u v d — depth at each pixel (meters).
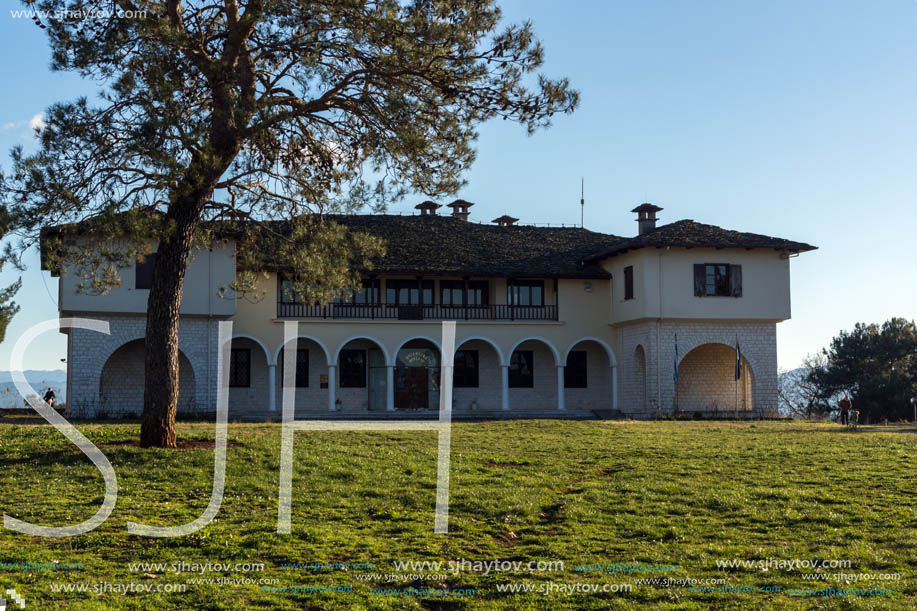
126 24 15.64
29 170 15.64
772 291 37.06
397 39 16.61
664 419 35.12
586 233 43.47
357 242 19.83
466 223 42.41
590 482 16.69
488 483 16.45
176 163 15.84
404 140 17.12
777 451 20.42
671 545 12.31
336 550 11.93
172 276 18.12
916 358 56.56
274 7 16.42
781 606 9.86
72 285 31.08
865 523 13.28
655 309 35.97
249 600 10.05
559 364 38.41
